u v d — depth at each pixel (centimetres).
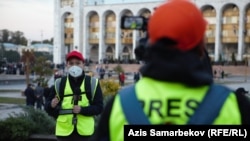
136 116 199
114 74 6788
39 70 3369
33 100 2155
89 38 10481
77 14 10381
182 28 195
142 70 205
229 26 8519
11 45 13788
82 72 607
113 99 211
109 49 10412
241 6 8200
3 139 906
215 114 196
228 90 205
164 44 197
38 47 14412
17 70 7200
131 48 10000
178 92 198
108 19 10169
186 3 203
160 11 202
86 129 605
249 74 7106
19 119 930
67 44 10788
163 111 197
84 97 602
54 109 612
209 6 8756
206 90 201
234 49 8781
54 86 621
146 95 202
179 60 195
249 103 205
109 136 206
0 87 4341
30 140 919
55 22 10744
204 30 207
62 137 606
